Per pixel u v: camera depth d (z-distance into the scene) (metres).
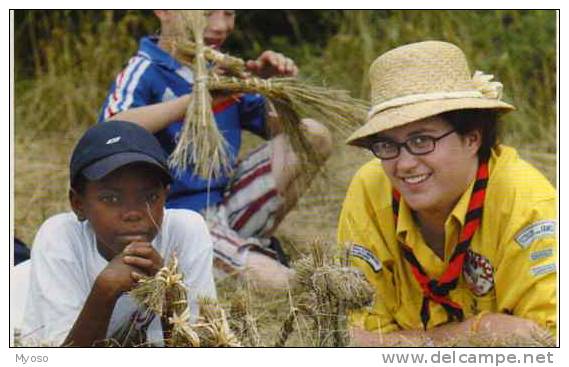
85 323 3.88
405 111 4.11
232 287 5.10
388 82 4.20
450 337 4.24
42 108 7.43
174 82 5.30
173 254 3.86
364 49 7.68
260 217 5.44
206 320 3.91
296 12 8.16
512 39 7.50
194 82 5.03
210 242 4.15
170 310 3.85
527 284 4.18
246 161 5.48
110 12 7.78
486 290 4.29
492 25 7.56
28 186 6.44
